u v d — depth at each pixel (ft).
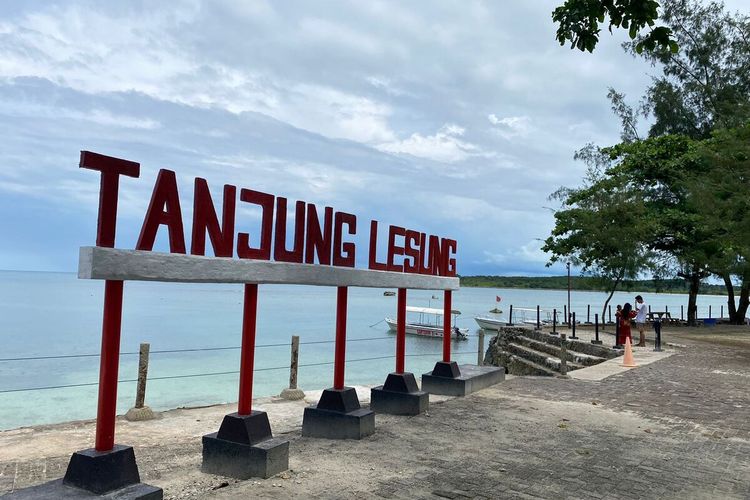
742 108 74.33
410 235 32.19
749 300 118.73
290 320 184.24
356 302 401.70
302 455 22.84
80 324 148.05
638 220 95.40
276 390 65.00
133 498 15.39
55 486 16.06
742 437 26.71
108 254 15.80
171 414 35.29
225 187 19.88
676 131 118.73
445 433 26.58
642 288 116.57
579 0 21.90
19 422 49.34
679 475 20.80
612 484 19.63
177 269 17.79
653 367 50.96
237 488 18.90
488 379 39.83
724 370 49.62
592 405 33.81
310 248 23.85
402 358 32.07
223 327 148.87
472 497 18.13
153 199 17.31
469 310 329.52
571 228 100.12
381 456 22.72
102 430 16.19
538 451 23.65
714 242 88.33
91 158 15.64
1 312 187.62
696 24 114.52
